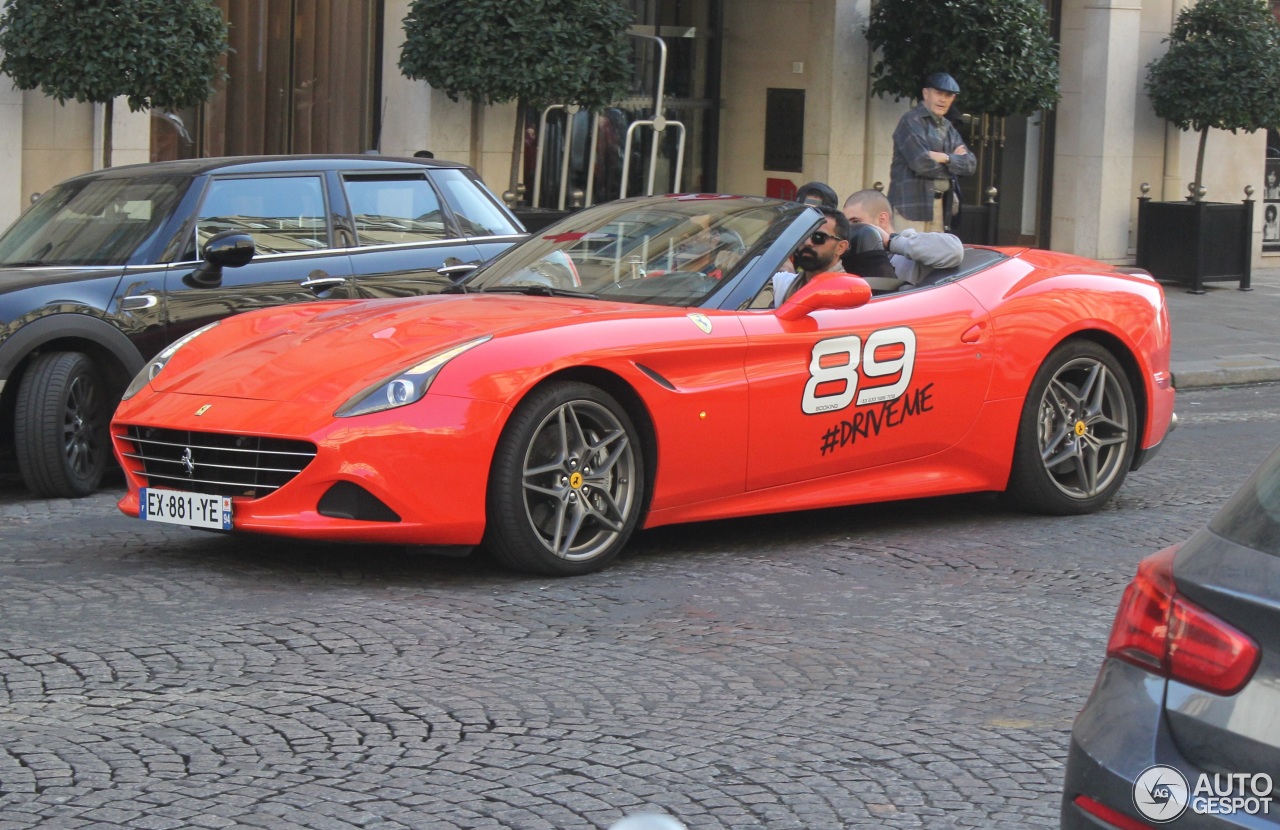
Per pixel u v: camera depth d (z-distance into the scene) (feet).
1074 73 58.80
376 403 17.80
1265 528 8.65
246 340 19.92
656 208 22.84
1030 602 18.75
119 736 13.34
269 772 12.62
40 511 22.80
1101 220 58.39
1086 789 8.89
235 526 18.06
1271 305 52.75
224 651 15.75
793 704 14.76
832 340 20.85
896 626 17.54
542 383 18.60
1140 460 24.58
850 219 24.88
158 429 18.74
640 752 13.34
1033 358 22.88
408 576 18.92
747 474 20.34
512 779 12.65
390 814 11.87
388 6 46.39
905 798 12.57
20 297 23.35
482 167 48.37
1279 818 8.07
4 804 11.85
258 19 44.73
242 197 26.20
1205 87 55.11
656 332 19.44
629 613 17.67
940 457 22.35
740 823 11.94
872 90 53.42
